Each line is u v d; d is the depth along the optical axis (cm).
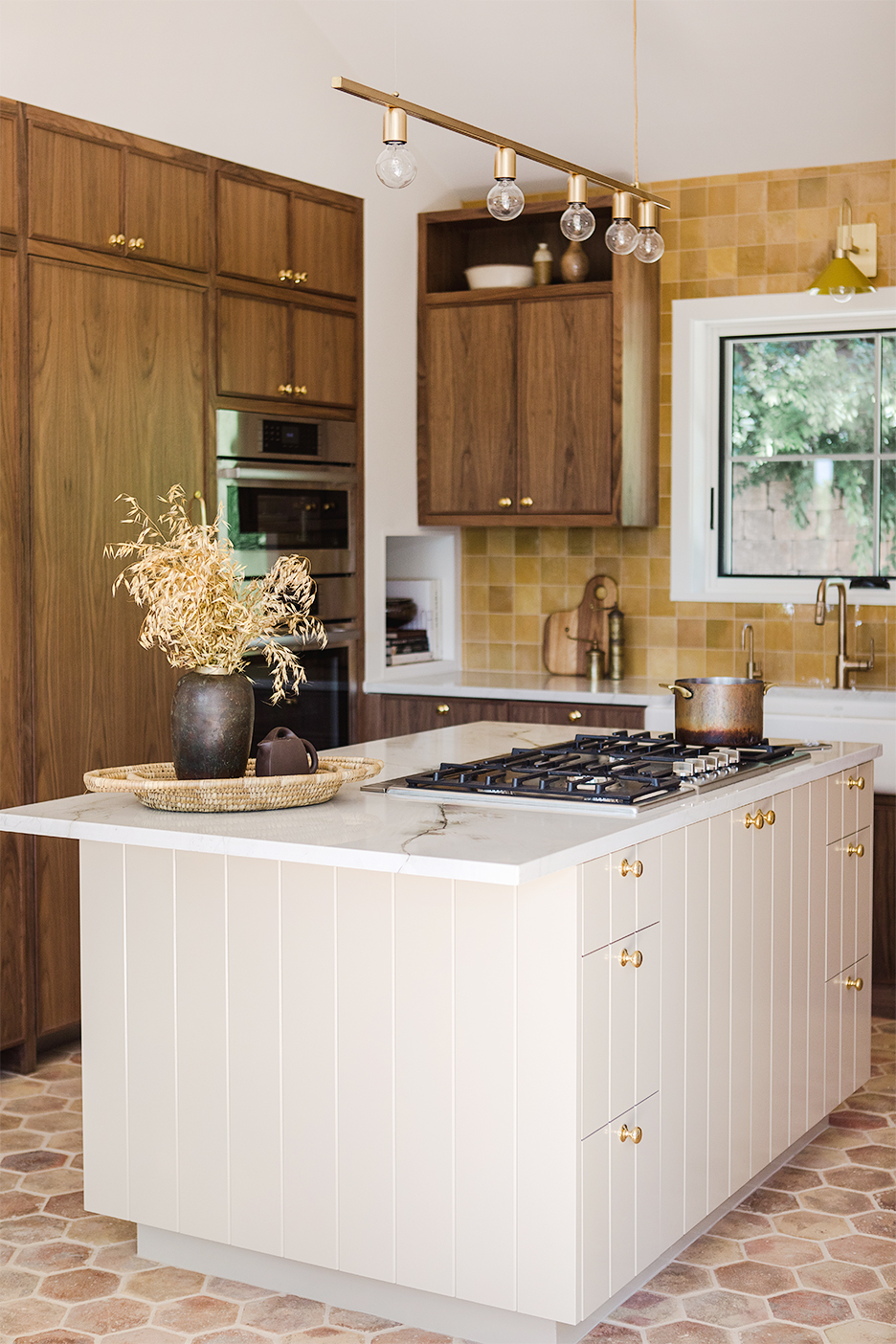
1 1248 300
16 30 390
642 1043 266
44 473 405
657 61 484
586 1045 245
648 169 543
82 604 419
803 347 549
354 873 259
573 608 586
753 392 559
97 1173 292
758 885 315
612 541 575
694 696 348
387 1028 258
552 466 546
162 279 442
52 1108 383
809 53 469
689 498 559
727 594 559
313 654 520
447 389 566
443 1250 256
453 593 609
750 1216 317
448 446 568
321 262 511
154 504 442
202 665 288
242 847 246
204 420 461
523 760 323
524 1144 247
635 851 261
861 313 525
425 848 236
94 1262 293
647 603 570
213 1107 277
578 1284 246
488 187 575
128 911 283
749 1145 315
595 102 510
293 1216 271
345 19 493
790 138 513
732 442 565
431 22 487
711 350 559
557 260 566
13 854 405
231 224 468
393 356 554
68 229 409
